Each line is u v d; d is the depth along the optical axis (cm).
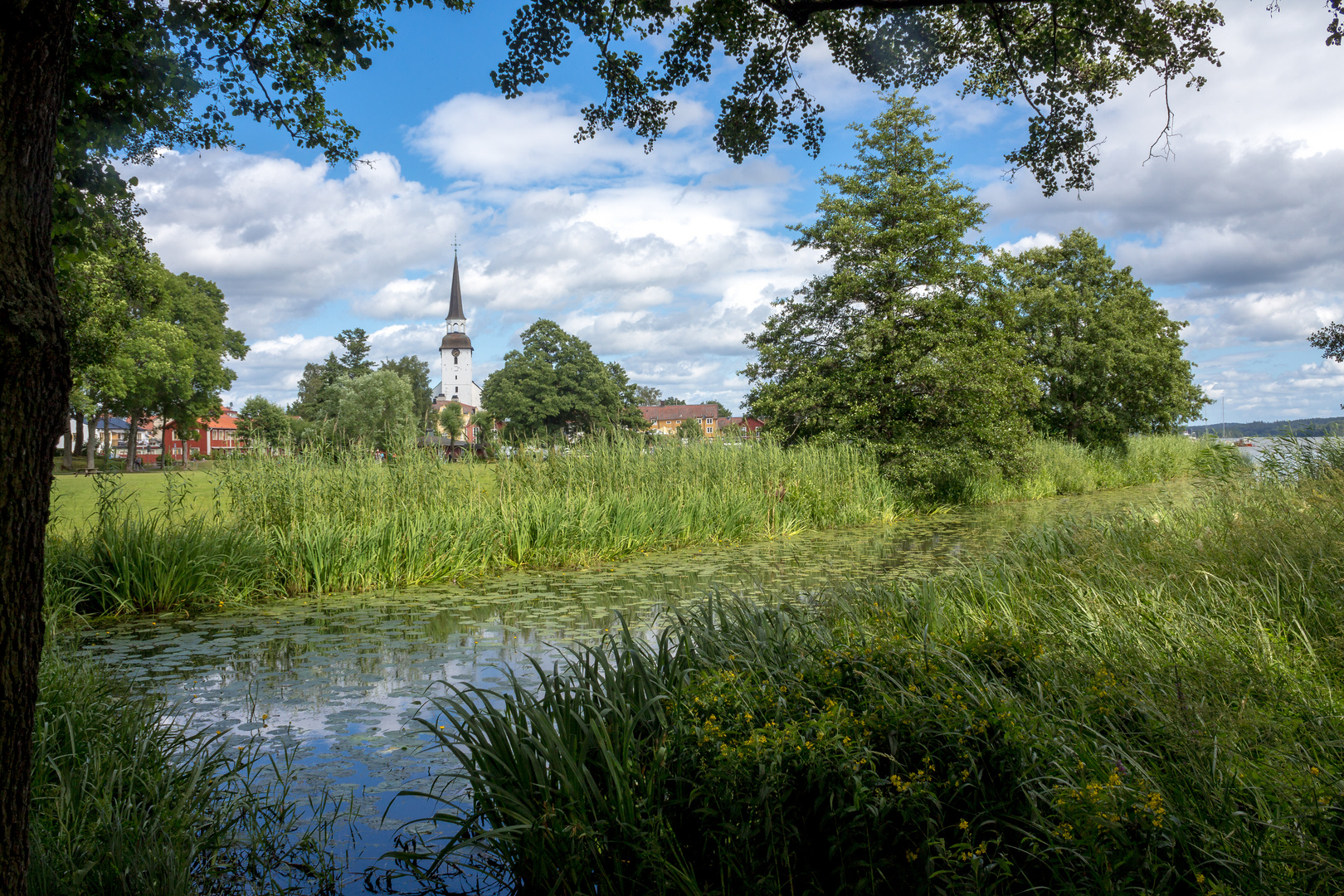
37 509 176
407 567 998
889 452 1830
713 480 1522
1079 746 280
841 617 516
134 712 427
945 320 1850
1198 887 213
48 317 175
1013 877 235
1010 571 674
